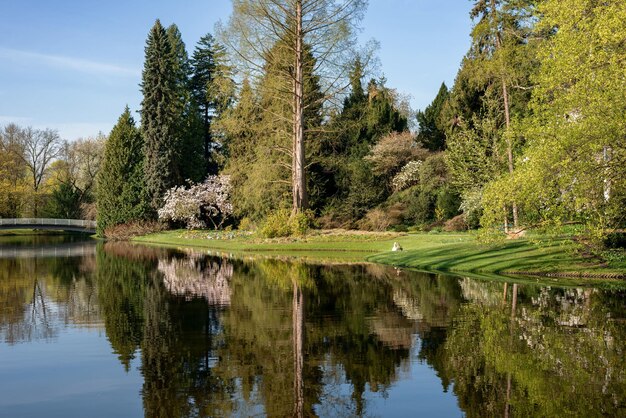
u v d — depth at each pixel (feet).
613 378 22.89
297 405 20.24
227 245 112.47
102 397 21.20
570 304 39.73
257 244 108.88
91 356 26.89
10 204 212.43
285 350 27.78
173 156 165.78
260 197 126.62
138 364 25.46
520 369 24.34
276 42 104.12
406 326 33.22
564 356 26.13
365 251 95.71
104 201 170.50
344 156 139.74
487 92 100.89
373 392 21.58
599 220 46.37
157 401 20.68
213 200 155.74
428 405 20.26
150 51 165.78
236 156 150.20
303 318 36.04
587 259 58.59
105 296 46.52
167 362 25.79
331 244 101.81
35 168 222.28
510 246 69.56
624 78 41.83
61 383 22.91
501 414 19.29
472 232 92.99
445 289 48.14
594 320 34.17
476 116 108.58
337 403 20.42
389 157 134.41
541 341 29.07
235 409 19.81
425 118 153.17
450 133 121.60
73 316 37.19
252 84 108.06
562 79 46.24
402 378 23.27
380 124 146.20
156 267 72.79
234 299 44.37
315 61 107.24
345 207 130.52
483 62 89.86
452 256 70.49
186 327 33.35
